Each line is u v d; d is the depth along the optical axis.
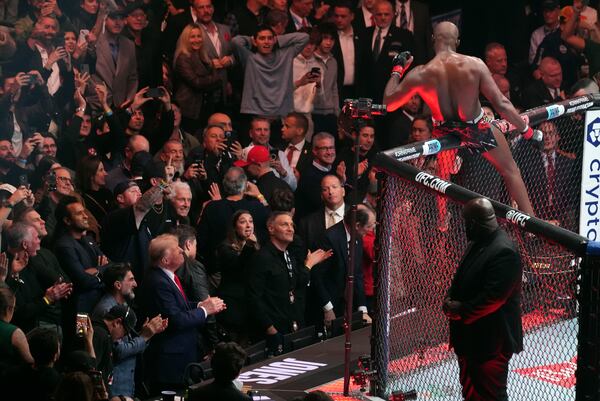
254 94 19.38
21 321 13.36
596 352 9.08
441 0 23.00
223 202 16.02
